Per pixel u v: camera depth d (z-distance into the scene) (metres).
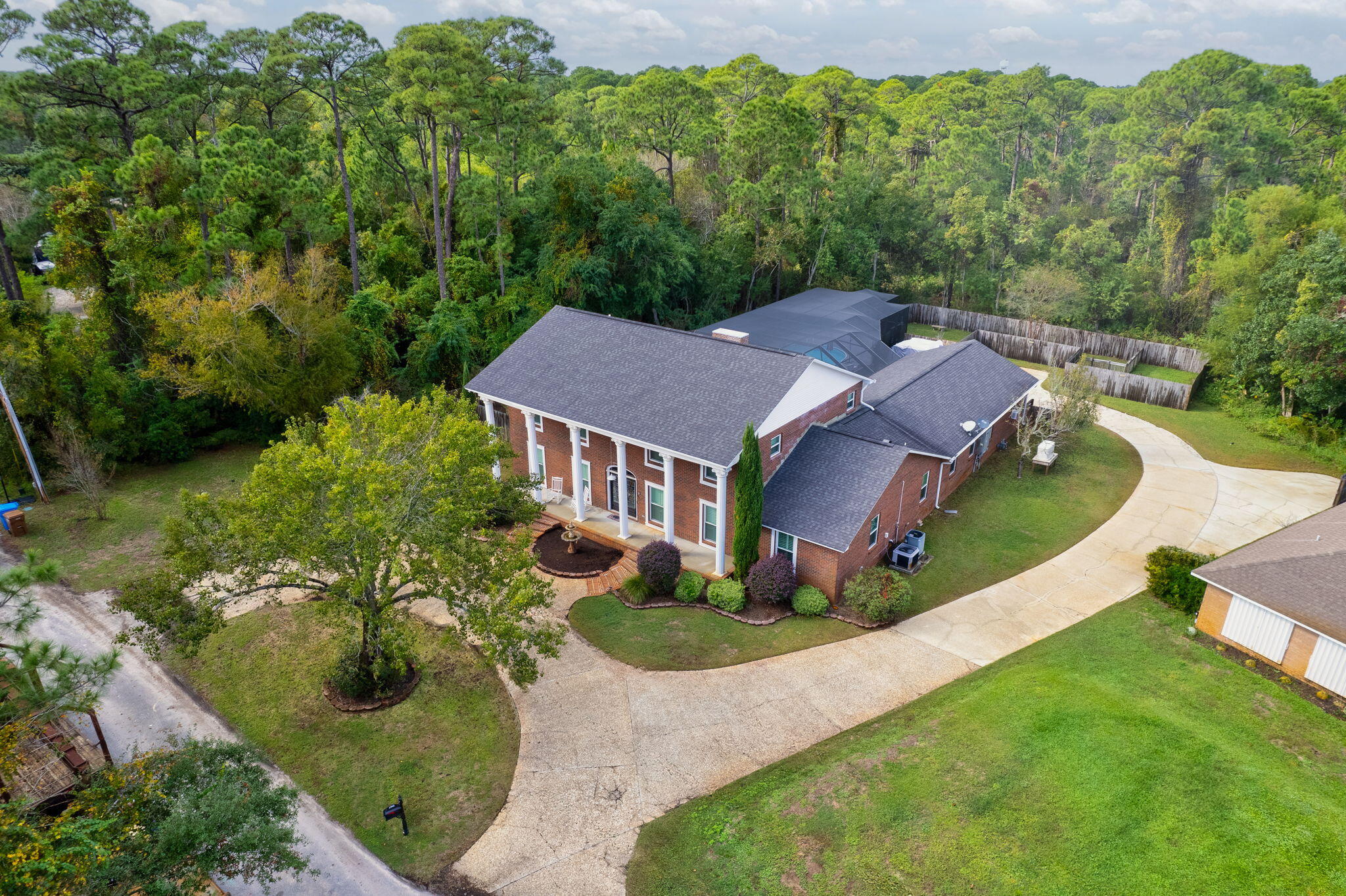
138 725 21.44
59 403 33.94
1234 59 90.19
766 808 18.19
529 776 19.80
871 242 67.44
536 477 26.27
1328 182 74.25
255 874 17.11
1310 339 39.62
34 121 45.78
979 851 16.47
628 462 30.92
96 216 37.41
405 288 49.50
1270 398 44.72
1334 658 21.20
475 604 20.95
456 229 52.84
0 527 30.94
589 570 28.73
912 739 19.95
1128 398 48.56
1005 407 38.44
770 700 22.30
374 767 20.22
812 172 61.12
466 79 42.88
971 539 31.33
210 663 24.00
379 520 18.52
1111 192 97.88
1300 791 17.81
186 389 35.94
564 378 32.47
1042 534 31.70
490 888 16.77
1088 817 17.11
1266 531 31.78
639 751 20.48
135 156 37.94
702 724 21.41
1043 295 64.81
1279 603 22.36
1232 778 18.11
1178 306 67.75
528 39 51.34
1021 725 20.09
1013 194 90.88
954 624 25.84
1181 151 77.31
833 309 52.91
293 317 36.28
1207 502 34.47
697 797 18.94
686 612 26.56
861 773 18.91
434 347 42.69
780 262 60.06
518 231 51.88
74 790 14.66
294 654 24.50
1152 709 20.69
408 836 18.17
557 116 53.50
